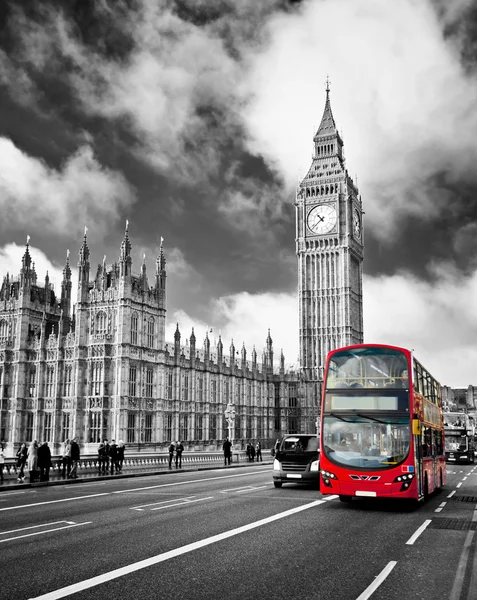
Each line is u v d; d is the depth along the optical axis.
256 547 17.81
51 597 12.61
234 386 122.38
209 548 17.59
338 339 141.00
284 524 22.19
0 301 104.50
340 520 23.56
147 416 93.00
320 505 28.34
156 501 29.28
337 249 144.50
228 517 23.77
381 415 27.47
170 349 117.06
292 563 15.82
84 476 45.28
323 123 153.75
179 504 28.03
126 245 91.94
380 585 13.76
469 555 16.97
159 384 95.19
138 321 93.31
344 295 142.38
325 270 145.25
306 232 147.62
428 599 12.66
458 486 41.25
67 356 96.19
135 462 63.78
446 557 16.73
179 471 53.69
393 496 26.44
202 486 38.06
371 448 27.16
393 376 27.92
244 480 43.28
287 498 31.11
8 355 101.19
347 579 14.26
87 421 90.38
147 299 95.50
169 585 13.58
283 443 38.81
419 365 30.72
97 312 93.06
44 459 40.69
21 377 99.31
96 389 90.69
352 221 148.38
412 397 27.59
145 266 96.31
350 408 27.95
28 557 16.30
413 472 26.66
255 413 131.00
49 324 106.25
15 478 43.16
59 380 96.00
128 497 31.22
